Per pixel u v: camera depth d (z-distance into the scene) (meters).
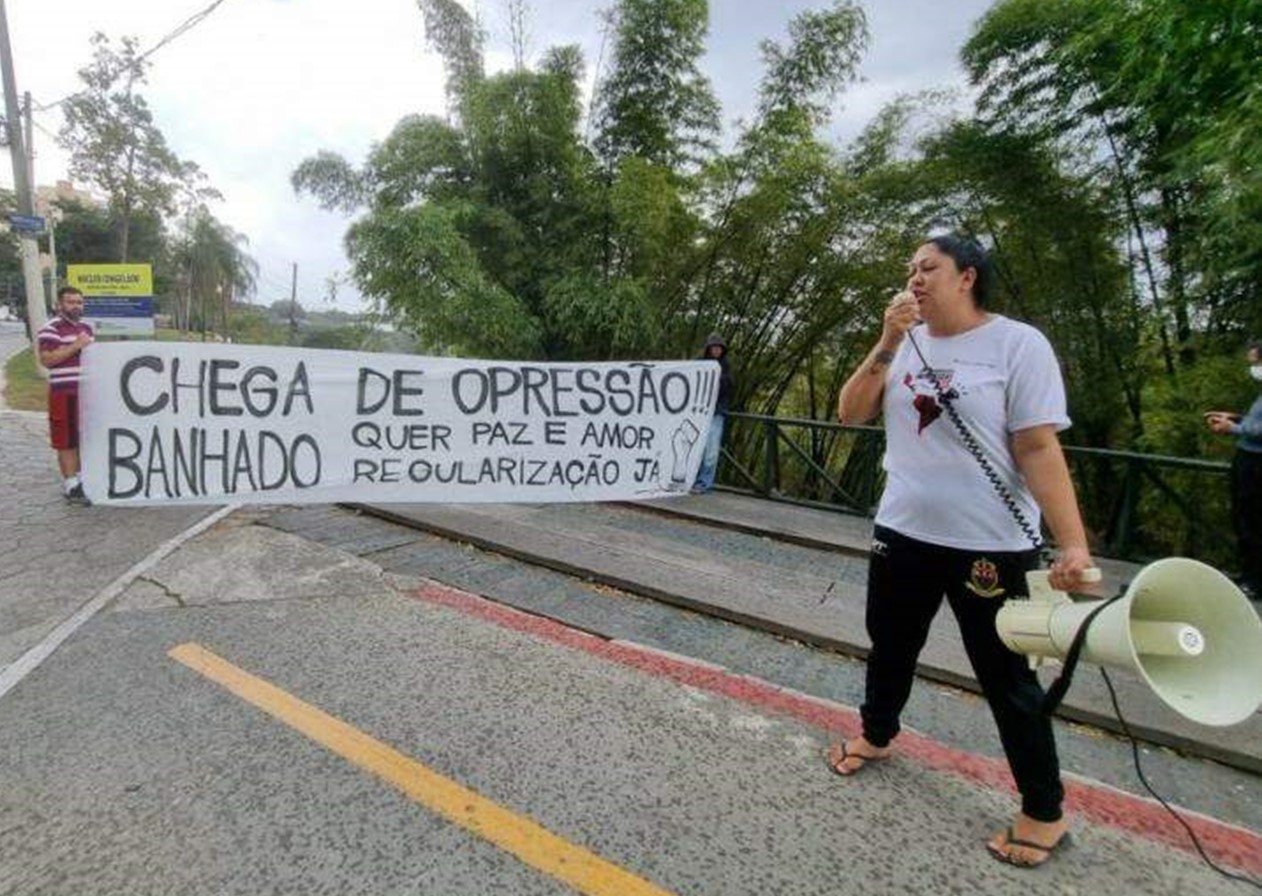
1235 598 1.35
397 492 4.38
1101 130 5.27
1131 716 2.43
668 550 4.07
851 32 5.74
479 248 6.03
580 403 4.70
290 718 2.17
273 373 4.07
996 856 1.69
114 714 2.16
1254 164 3.55
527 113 5.80
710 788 1.93
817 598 3.43
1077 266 5.75
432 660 2.61
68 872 1.53
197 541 3.89
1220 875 1.67
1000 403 1.56
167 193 20.77
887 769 2.05
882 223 6.16
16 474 5.16
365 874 1.56
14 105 10.18
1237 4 3.32
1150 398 5.14
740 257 6.31
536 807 1.82
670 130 6.23
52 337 4.32
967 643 1.70
